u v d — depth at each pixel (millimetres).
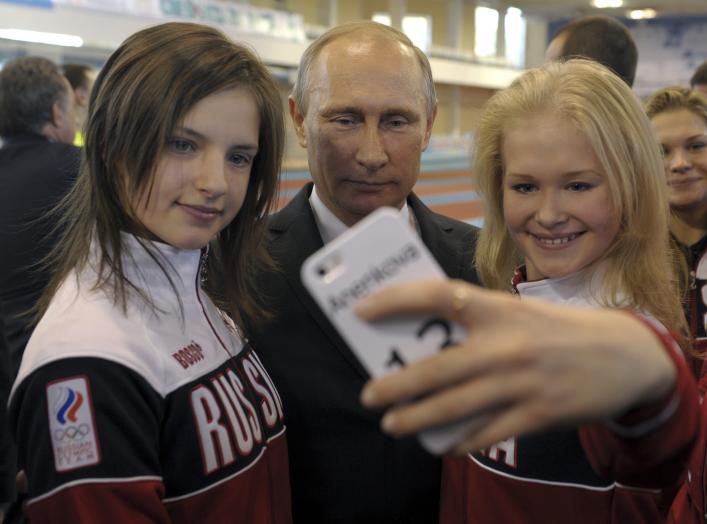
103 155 994
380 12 20953
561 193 964
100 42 11438
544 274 1034
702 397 1023
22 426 870
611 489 978
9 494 1424
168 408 942
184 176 958
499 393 378
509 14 24766
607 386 391
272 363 1394
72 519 816
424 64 1474
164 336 973
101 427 837
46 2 10547
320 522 1383
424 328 442
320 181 1466
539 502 1028
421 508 1377
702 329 1728
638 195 974
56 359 852
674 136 1899
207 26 1024
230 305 1251
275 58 15102
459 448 405
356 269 458
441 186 13641
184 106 932
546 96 970
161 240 1028
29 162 2275
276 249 1482
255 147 1031
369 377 1367
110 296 937
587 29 2283
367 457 1358
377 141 1374
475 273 1500
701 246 1842
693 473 961
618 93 963
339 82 1367
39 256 2178
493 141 1076
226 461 988
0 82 2471
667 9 21281
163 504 927
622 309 969
